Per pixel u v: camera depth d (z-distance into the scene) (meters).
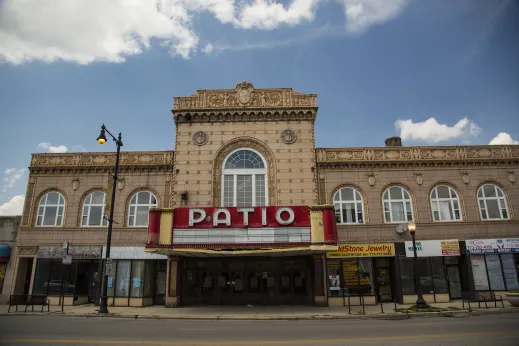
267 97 26.28
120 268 25.05
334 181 25.91
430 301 23.95
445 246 24.62
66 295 24.78
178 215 21.70
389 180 26.03
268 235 21.23
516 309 19.36
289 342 11.38
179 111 26.02
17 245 25.59
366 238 24.91
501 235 25.11
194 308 22.84
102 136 20.58
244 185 25.11
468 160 26.25
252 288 24.44
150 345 10.92
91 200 26.44
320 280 23.69
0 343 11.21
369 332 13.29
